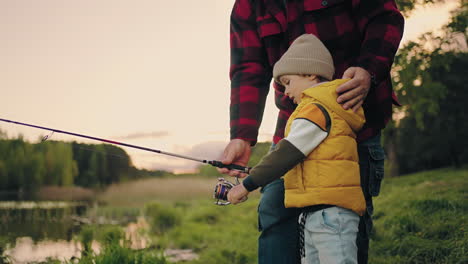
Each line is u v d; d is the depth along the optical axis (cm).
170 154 221
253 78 237
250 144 233
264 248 213
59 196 949
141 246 506
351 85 178
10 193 973
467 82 1858
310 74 190
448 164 2341
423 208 489
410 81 679
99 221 686
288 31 214
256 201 830
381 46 189
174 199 919
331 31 203
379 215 521
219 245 508
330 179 174
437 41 637
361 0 197
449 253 332
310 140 175
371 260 353
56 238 529
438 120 2156
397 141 2275
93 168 1028
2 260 424
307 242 181
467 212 437
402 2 573
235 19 242
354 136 185
